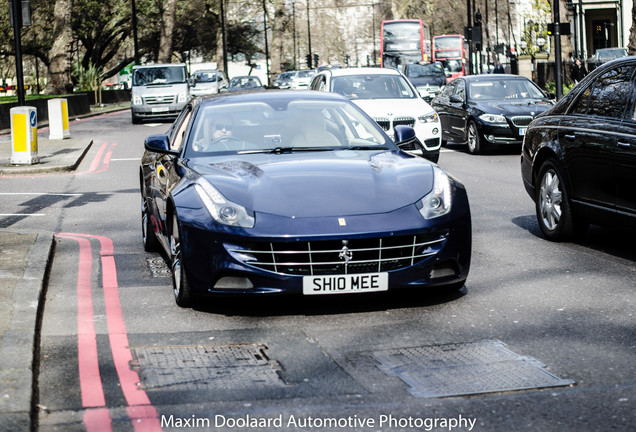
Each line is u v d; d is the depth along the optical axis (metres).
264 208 7.21
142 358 6.21
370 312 7.37
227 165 8.11
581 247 10.19
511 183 16.97
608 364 5.79
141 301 8.04
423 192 7.50
